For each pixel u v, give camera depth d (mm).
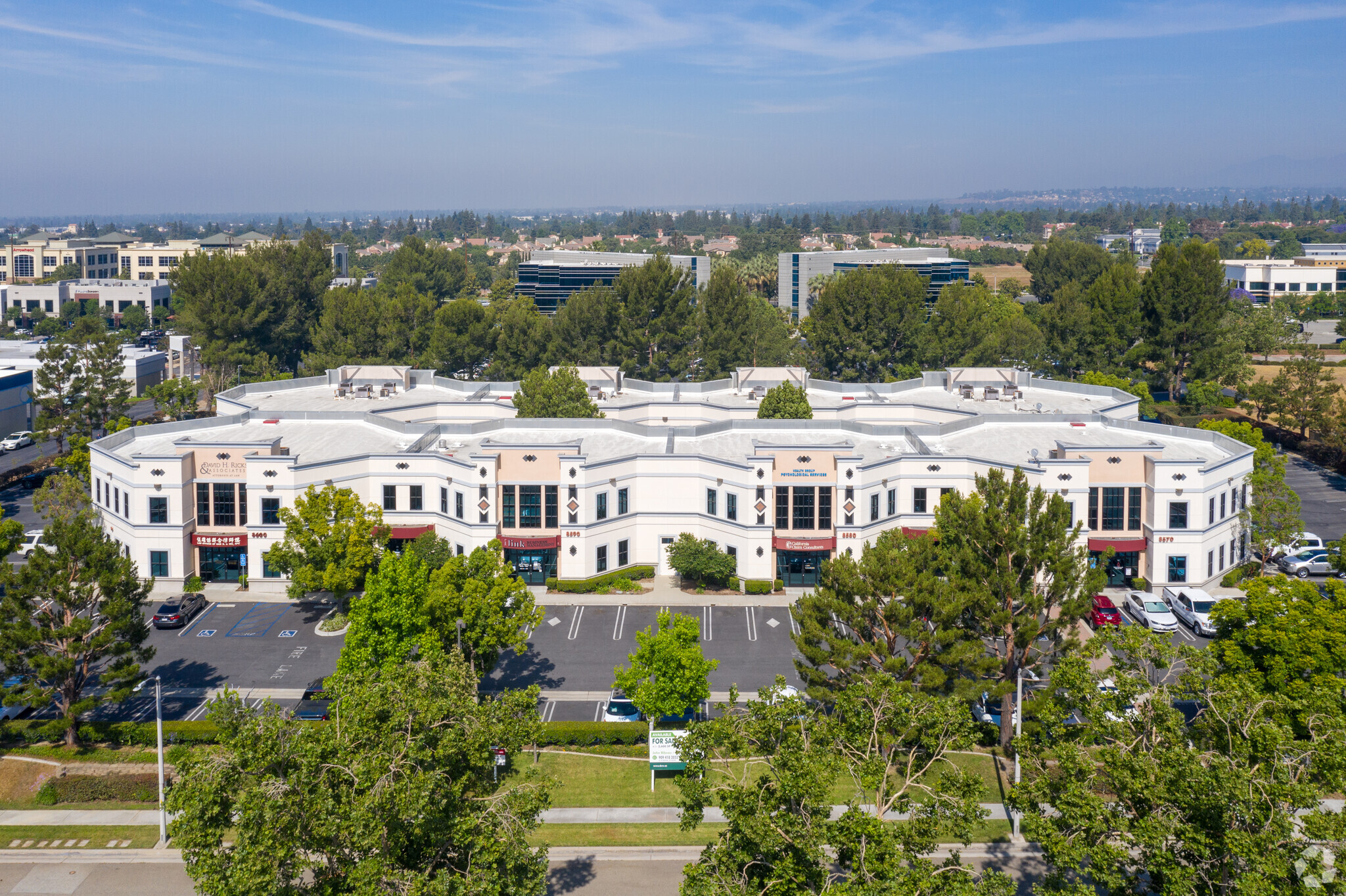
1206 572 82250
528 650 72562
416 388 122375
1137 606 76125
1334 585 52688
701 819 39250
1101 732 37406
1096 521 83312
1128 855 34469
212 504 84500
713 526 86688
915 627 52656
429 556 82438
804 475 83375
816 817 34500
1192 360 145500
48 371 122438
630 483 87438
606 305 144500
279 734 35344
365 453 87938
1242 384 139875
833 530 83625
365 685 39000
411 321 150000
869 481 83750
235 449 84188
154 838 50688
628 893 45500
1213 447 90000
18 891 46062
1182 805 33688
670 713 54438
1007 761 55281
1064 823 36500
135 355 166875
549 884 46031
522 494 84500
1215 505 82688
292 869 33562
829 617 55562
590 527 84562
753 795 35500
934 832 35250
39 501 89062
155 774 54531
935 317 148625
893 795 39469
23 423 141500
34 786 54938
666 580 87312
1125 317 143500
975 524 55094
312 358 145750
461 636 57406
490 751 39562
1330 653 47875
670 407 114250
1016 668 55594
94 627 59500
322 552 71938
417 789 34000
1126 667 40812
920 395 118312
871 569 53594
